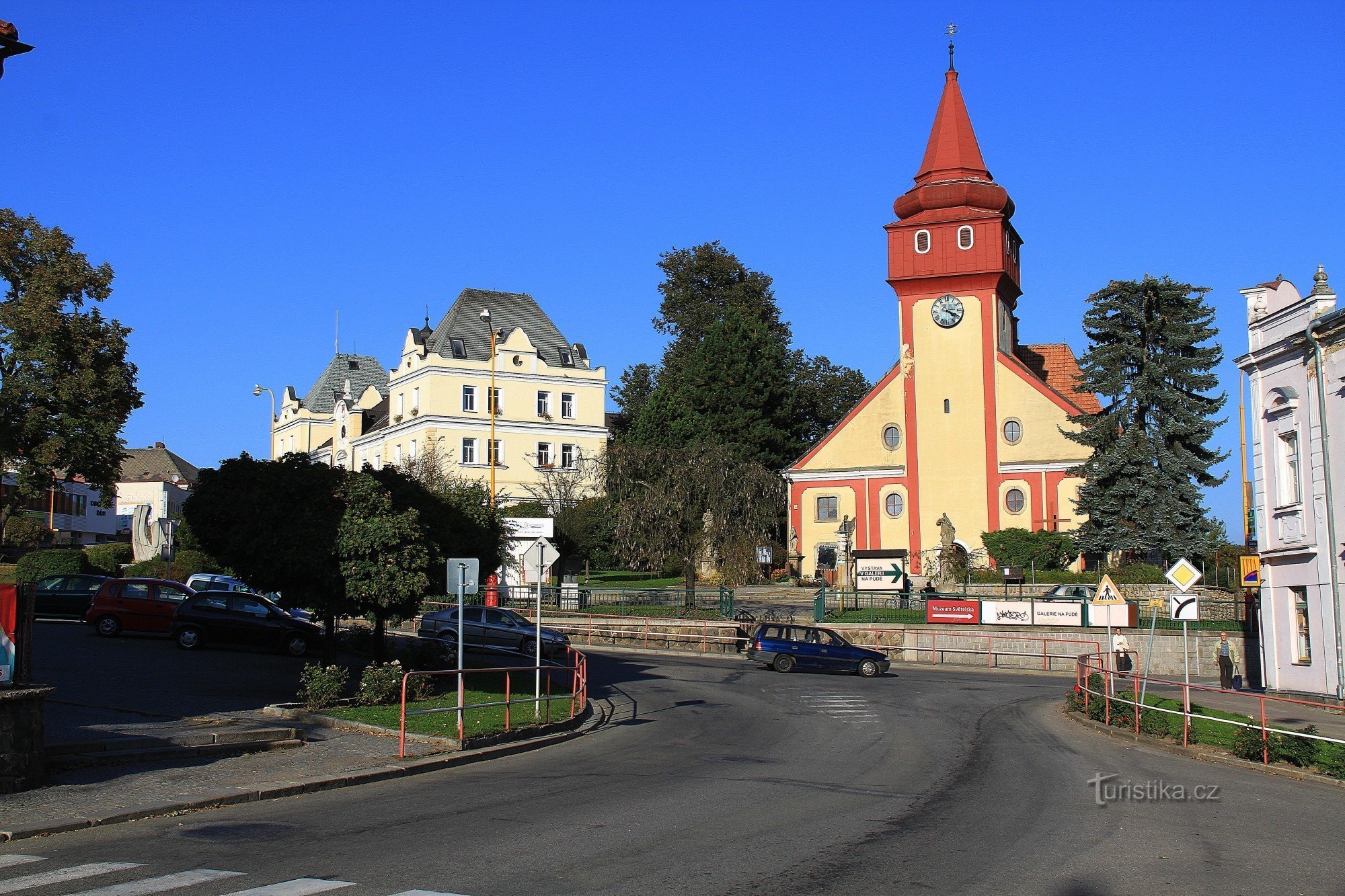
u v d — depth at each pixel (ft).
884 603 167.22
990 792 48.16
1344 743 57.57
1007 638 137.90
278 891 28.89
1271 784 53.98
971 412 203.21
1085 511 173.06
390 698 74.02
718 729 72.84
